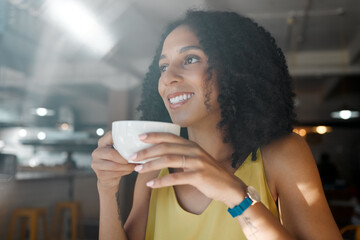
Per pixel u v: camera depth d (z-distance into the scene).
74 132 11.55
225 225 0.73
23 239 4.16
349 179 11.02
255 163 0.78
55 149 10.14
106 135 0.70
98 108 12.05
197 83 0.78
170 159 0.52
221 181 0.55
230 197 0.57
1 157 3.78
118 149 0.59
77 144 9.10
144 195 0.94
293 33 6.21
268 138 0.78
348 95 10.16
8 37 4.77
